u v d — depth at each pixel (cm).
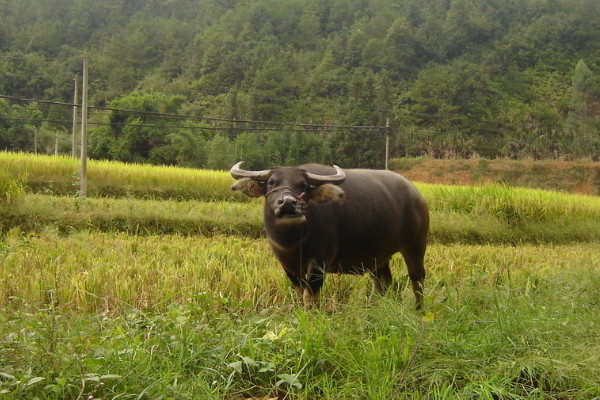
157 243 913
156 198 1802
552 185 5109
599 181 5141
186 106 6197
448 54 8700
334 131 4931
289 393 352
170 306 420
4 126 4344
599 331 416
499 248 1154
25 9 9288
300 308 450
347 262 541
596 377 359
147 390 320
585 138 6419
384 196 546
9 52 7269
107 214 1178
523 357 377
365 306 455
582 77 7500
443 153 5912
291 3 10288
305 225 483
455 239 1362
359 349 386
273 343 390
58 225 1120
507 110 7031
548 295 517
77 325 389
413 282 592
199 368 360
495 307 464
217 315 451
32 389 315
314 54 8794
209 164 4100
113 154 3966
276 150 4566
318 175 495
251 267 675
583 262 861
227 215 1266
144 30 8625
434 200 1598
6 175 1186
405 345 385
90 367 329
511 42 8550
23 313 396
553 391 363
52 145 4394
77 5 9681
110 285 570
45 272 591
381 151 4916
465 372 369
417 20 9562
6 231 1073
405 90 7381
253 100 6091
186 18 10619
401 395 342
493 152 6147
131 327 417
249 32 8862
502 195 1549
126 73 7069
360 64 8125
